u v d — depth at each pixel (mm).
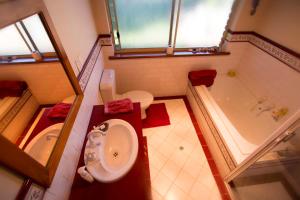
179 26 2115
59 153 829
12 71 583
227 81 2559
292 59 1707
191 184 1678
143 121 2350
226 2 2018
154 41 2230
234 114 2367
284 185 1388
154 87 2629
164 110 2543
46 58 810
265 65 2064
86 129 1305
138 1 1859
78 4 1362
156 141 2092
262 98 2100
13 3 553
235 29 2166
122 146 1263
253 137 1976
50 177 733
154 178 1721
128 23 2035
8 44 564
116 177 964
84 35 1465
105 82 1904
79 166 1050
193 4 1955
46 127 798
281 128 1018
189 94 2643
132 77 2459
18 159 546
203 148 2016
